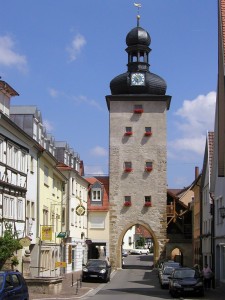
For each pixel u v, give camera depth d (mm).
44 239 39125
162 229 68750
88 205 69375
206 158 52688
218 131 34812
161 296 31656
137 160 70062
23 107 41781
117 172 69938
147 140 70438
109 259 68312
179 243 70750
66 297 28859
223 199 38906
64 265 36688
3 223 30547
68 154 62219
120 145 70438
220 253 40531
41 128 44938
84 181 64438
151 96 70938
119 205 69375
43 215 42500
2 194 30500
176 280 31609
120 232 68938
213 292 35250
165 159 69938
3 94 33594
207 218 52031
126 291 35469
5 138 31281
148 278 51219
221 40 29609
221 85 32375
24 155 36406
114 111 71062
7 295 18453
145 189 69438
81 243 62969
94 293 33344
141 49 73625
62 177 51594
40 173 41062
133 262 88125
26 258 34875
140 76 72062
